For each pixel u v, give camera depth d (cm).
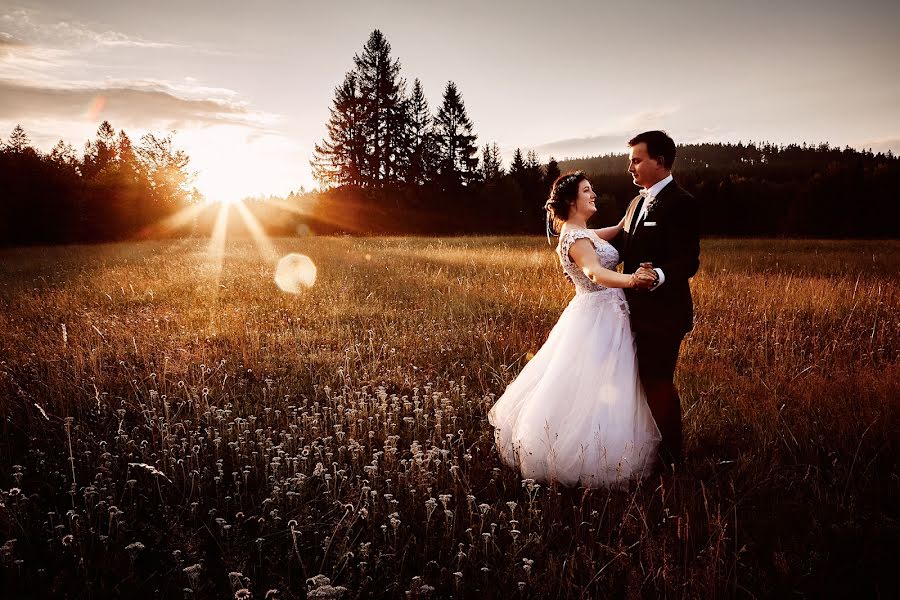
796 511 288
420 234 4156
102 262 1507
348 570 243
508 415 369
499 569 240
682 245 306
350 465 337
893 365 492
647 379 324
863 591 232
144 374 508
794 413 402
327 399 446
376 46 4744
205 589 235
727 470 331
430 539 266
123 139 6581
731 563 247
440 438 369
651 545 246
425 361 561
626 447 319
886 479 312
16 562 230
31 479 322
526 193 5794
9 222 3088
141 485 318
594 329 334
